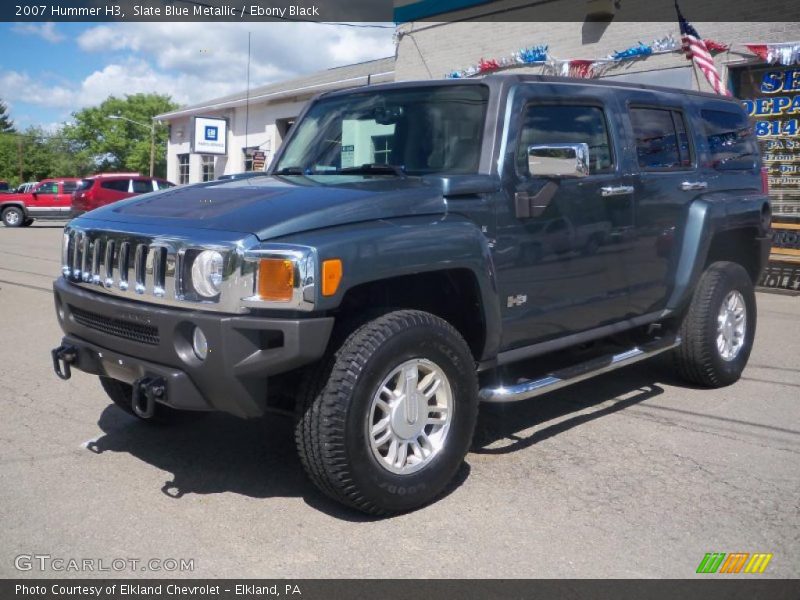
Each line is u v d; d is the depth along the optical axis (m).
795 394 5.91
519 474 4.35
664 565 3.36
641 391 5.98
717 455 4.66
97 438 4.88
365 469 3.61
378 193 3.88
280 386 3.98
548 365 5.23
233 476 4.32
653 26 12.59
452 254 3.92
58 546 3.50
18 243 19.34
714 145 6.02
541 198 4.42
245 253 3.46
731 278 5.90
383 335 3.64
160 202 4.23
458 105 4.54
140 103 81.38
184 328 3.60
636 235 5.14
